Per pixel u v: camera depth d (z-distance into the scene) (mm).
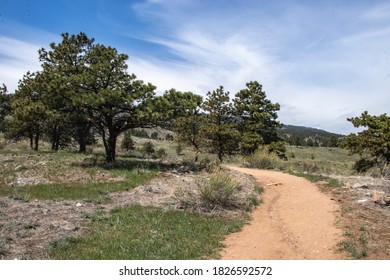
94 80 20484
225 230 9680
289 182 17312
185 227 9812
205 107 45531
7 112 43812
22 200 12469
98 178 17328
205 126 36875
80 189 14820
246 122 45594
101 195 13789
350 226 9500
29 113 22422
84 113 22250
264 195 14555
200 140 36000
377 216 10461
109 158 22797
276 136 47906
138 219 10547
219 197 12328
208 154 37656
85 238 8805
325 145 133500
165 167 21203
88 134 38438
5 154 27500
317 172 22656
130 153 41875
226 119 46438
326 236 9000
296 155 93438
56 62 32219
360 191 13977
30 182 16109
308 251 8258
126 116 22156
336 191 14367
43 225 9617
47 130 37406
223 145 38312
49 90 20812
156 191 14633
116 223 10086
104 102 19922
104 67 20750
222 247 8492
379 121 33219
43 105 22250
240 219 10938
